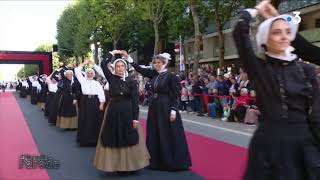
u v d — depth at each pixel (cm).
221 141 1028
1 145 1049
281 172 280
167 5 2981
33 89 2809
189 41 4297
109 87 712
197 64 2284
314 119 288
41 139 1145
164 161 729
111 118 703
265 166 285
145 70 761
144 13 2934
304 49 317
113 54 734
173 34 3231
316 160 280
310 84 291
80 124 1027
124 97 705
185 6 2916
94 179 691
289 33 294
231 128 1272
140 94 2434
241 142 1006
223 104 1540
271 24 292
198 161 806
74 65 1348
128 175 708
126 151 702
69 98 1322
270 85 289
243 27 290
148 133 753
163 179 677
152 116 749
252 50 291
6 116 1870
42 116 1866
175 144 731
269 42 295
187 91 1891
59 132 1291
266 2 301
